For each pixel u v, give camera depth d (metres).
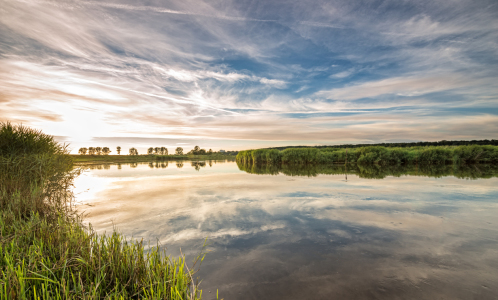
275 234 4.70
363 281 3.05
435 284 2.96
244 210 6.49
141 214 6.06
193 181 12.40
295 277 3.14
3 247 3.21
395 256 3.74
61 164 6.67
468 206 6.82
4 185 5.34
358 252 3.89
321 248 4.05
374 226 5.16
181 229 4.94
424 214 6.05
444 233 4.71
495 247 4.04
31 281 2.48
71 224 4.22
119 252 3.10
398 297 2.71
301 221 5.53
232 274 3.21
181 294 2.46
